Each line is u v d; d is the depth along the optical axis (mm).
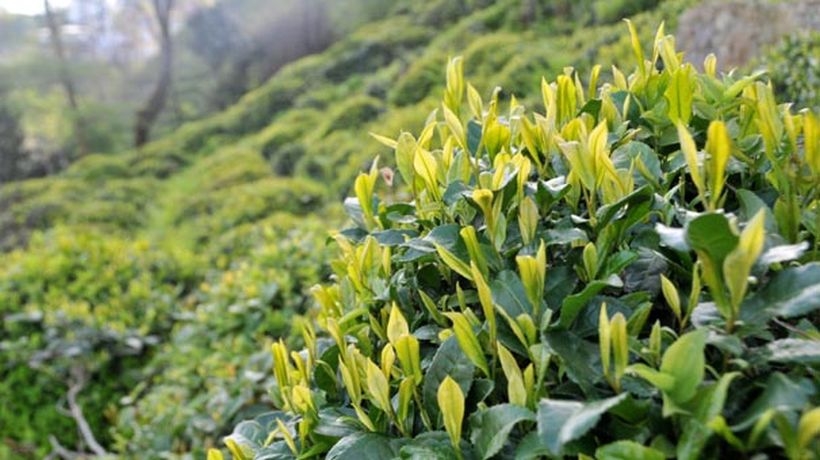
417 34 8133
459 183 738
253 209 5328
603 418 531
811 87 2170
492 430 555
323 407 765
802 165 643
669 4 3652
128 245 4098
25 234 6172
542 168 752
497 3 6961
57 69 12773
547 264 691
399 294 786
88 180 7953
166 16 11695
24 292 3451
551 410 481
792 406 447
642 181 701
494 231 667
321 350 894
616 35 4051
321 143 6320
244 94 12047
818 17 2424
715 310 537
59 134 11727
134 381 3014
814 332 538
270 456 721
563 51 4770
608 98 810
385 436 639
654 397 517
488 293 600
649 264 643
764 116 628
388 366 667
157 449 2197
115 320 3209
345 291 884
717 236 485
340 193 5180
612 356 545
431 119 853
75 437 2906
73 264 3650
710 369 496
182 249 4609
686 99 685
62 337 3064
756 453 449
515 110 894
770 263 531
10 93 12281
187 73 13461
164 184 7602
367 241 806
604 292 645
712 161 547
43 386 2979
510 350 636
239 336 2449
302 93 8578
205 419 2109
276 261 2799
